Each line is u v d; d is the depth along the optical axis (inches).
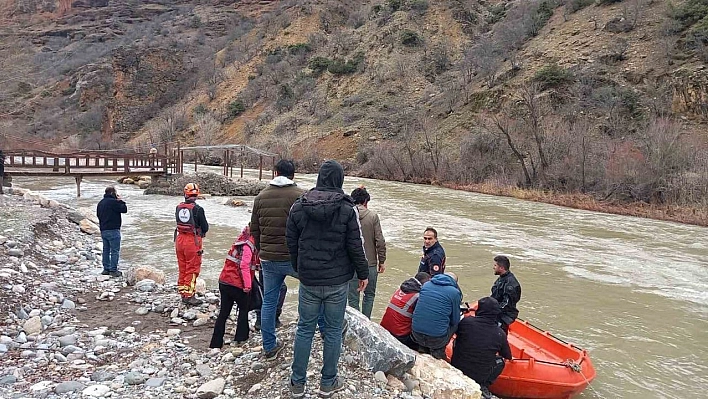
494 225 799.1
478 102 1833.2
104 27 4972.9
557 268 521.7
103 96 3265.3
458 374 206.4
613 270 518.9
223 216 791.1
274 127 2425.0
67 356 220.2
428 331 223.0
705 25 1526.8
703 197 965.2
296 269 172.2
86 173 1008.2
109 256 368.2
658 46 1603.1
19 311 265.9
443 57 2453.2
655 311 388.8
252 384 188.4
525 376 235.8
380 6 3063.5
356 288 267.1
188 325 264.4
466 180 1469.0
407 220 820.0
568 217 913.5
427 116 2001.7
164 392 185.2
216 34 4325.8
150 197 1059.9
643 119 1403.8
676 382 268.4
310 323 170.2
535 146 1346.0
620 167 1117.1
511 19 2369.6
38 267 358.0
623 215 976.3
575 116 1465.3
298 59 2982.3
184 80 3363.7
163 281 356.8
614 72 1609.3
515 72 1843.0
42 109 3427.7
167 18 4953.3
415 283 247.0
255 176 1603.1
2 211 543.8
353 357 200.2
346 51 2847.0
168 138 2677.2
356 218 167.5
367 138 2037.4
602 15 1910.7
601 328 348.5
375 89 2407.7
